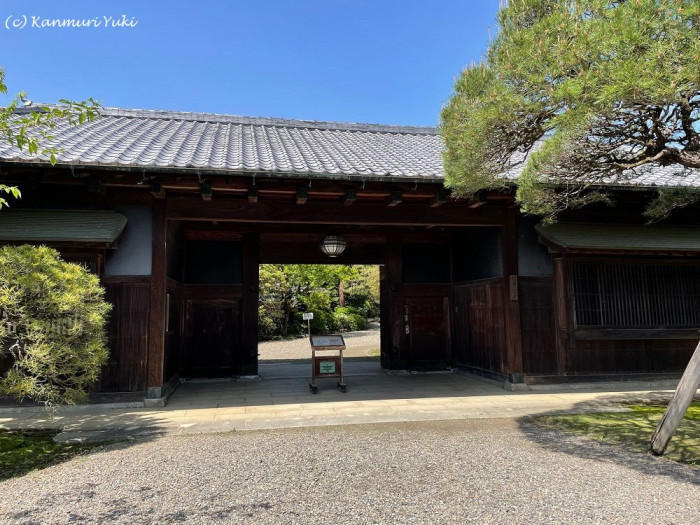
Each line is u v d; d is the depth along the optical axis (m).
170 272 7.55
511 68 3.87
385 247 10.33
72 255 6.23
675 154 4.29
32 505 3.14
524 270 7.85
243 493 3.32
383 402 6.79
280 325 22.34
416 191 6.90
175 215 6.83
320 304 24.62
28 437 4.93
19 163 5.58
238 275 9.48
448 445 4.54
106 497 3.27
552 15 3.68
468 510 3.03
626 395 7.15
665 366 8.09
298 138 9.95
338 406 6.52
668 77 3.17
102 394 6.33
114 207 6.65
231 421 5.63
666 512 2.99
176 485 3.49
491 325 8.43
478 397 7.11
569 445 4.53
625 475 3.67
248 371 9.27
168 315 7.47
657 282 7.62
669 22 3.17
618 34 3.26
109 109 10.35
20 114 8.82
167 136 8.49
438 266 10.38
